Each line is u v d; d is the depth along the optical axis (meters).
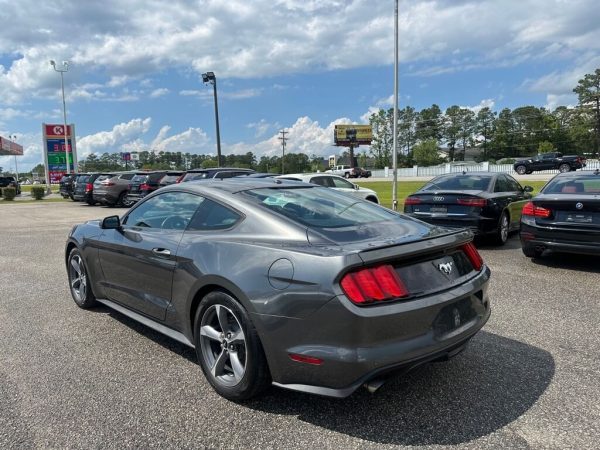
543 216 7.11
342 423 2.93
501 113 114.50
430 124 121.19
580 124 89.19
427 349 2.87
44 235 12.20
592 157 81.69
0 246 10.26
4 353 4.07
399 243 2.98
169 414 3.05
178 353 4.06
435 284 3.06
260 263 3.03
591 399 3.18
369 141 108.75
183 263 3.52
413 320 2.83
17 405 3.17
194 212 3.84
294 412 3.07
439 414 3.02
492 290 5.91
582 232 6.70
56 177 52.75
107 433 2.84
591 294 5.70
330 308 2.71
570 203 6.82
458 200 8.75
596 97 84.00
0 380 3.54
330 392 2.78
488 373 3.58
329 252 2.85
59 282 6.68
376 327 2.71
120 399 3.25
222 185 4.00
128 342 4.32
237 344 3.18
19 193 38.88
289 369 2.89
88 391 3.36
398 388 3.37
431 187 9.68
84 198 23.97
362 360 2.67
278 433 2.83
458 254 3.41
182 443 2.74
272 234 3.25
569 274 6.75
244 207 3.53
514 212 9.69
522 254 8.28
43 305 5.51
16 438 2.79
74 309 5.34
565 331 4.45
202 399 3.25
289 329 2.85
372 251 2.82
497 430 2.83
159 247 3.80
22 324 4.83
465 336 3.15
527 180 30.59
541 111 110.19
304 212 3.55
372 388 2.75
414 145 121.31
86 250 4.96
